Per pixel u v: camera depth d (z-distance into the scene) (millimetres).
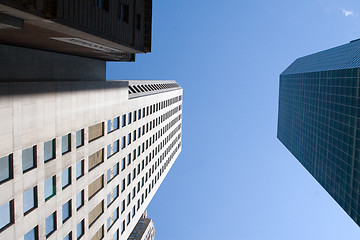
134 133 49625
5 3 13656
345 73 55875
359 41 63656
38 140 23844
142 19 31078
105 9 23141
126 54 35594
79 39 22484
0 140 19891
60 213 27891
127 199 47625
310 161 80125
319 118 72250
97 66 35969
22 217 22547
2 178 20703
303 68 98375
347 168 54438
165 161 80250
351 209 52594
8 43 23312
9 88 20453
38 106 23547
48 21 16719
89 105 31875
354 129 51531
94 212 35625
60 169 27375
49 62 27078
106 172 37906
